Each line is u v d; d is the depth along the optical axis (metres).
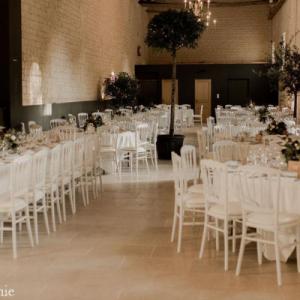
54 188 6.41
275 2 24.44
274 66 13.27
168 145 12.44
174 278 4.64
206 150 9.20
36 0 11.99
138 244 5.69
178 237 5.50
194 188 5.87
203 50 25.83
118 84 18.62
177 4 26.02
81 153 7.57
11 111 10.67
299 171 5.07
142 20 26.33
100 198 8.17
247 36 25.39
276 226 4.49
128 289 4.39
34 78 11.94
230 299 4.16
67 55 14.35
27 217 5.58
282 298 4.18
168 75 24.77
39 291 4.35
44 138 8.58
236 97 24.59
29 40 11.62
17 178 5.32
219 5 25.41
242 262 5.07
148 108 20.69
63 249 5.51
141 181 9.66
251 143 7.82
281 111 17.25
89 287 4.43
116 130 10.51
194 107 24.88
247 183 4.74
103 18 18.50
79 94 15.62
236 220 5.22
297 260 4.81
